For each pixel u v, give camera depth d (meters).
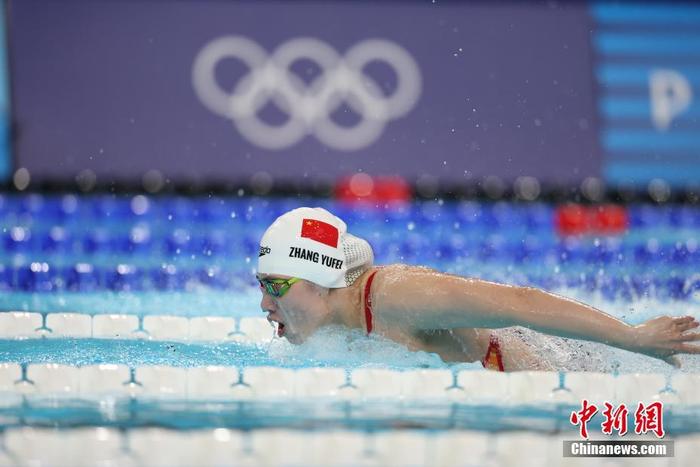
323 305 11.85
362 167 31.17
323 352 12.08
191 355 12.91
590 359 12.02
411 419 9.72
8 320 14.39
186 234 27.16
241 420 9.53
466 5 33.56
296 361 12.07
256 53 31.88
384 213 29.78
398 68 32.34
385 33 32.66
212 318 14.77
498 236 28.75
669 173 32.94
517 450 8.88
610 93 33.59
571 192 31.27
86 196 29.00
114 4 31.55
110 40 31.23
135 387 10.70
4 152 29.56
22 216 28.06
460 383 10.76
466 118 32.16
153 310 18.09
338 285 11.85
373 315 11.62
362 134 31.52
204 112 31.12
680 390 10.88
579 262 26.52
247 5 32.38
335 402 10.47
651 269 25.30
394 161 31.31
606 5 34.84
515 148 32.16
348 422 9.52
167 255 26.00
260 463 8.73
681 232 29.95
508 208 30.16
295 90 31.66
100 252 26.17
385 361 11.70
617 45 34.28
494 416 9.93
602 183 31.81
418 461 8.79
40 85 30.30
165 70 31.31
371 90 31.95
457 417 9.85
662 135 33.38
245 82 31.56
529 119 32.59
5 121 29.66
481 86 32.66
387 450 8.78
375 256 26.62
